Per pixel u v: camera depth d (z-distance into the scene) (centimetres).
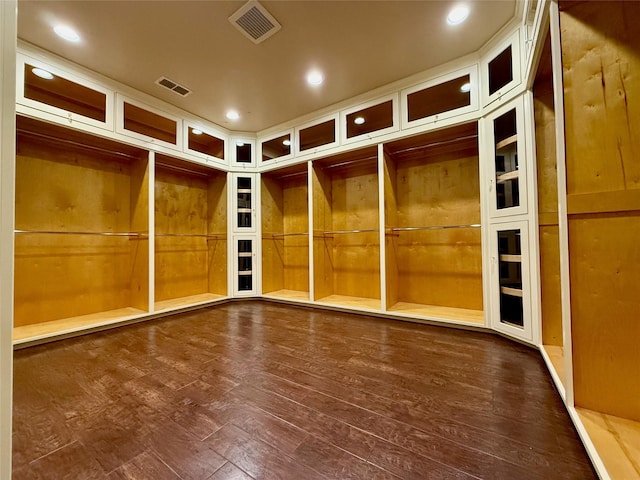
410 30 233
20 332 256
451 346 234
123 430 131
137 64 270
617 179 126
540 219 220
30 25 219
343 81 305
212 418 140
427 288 349
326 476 104
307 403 152
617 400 127
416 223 357
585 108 133
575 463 108
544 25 163
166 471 107
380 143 324
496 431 128
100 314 319
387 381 176
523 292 230
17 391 167
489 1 206
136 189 350
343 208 423
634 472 98
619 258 126
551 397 155
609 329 128
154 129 375
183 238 427
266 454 115
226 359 212
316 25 224
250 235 438
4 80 59
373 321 314
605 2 130
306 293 443
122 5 200
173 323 312
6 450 57
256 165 440
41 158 293
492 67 256
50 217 298
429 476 103
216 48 249
